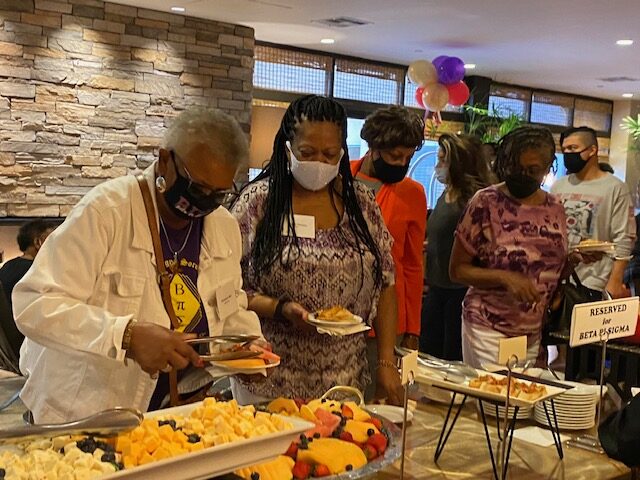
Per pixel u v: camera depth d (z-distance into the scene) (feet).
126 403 5.15
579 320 6.26
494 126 29.04
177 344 4.60
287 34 22.58
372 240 6.91
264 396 6.63
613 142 37.40
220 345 5.13
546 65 26.63
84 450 3.83
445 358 12.73
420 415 6.72
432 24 20.12
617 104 37.01
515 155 7.97
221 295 5.54
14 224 17.81
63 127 18.29
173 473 3.75
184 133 4.89
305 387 6.59
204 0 17.95
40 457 3.73
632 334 6.78
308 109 6.50
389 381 6.80
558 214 8.30
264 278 6.60
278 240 6.55
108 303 5.12
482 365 7.33
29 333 4.76
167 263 5.27
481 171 12.71
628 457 5.69
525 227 8.10
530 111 33.22
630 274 13.15
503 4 17.40
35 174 18.01
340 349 6.64
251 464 4.09
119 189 5.14
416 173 29.19
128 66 19.13
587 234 13.00
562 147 13.42
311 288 6.54
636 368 7.27
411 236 8.78
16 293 4.89
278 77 24.84
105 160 19.01
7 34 17.28
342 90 26.63
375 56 26.61
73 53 18.24
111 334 4.53
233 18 20.15
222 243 5.57
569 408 6.63
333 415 5.03
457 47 23.76
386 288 7.12
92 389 5.12
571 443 6.33
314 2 17.78
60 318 4.67
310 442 4.66
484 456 5.85
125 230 5.10
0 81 17.31
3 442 3.85
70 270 4.87
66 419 5.17
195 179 4.86
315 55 25.66
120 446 3.87
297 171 6.44
